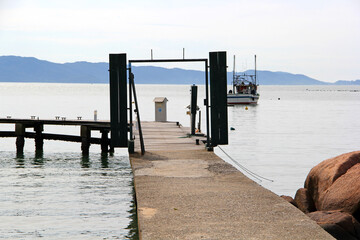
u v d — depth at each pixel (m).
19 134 30.47
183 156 16.22
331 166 12.51
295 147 36.25
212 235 7.47
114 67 17.52
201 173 12.98
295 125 60.03
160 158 15.78
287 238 7.31
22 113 74.44
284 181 21.88
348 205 10.98
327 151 33.78
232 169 13.58
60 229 13.17
